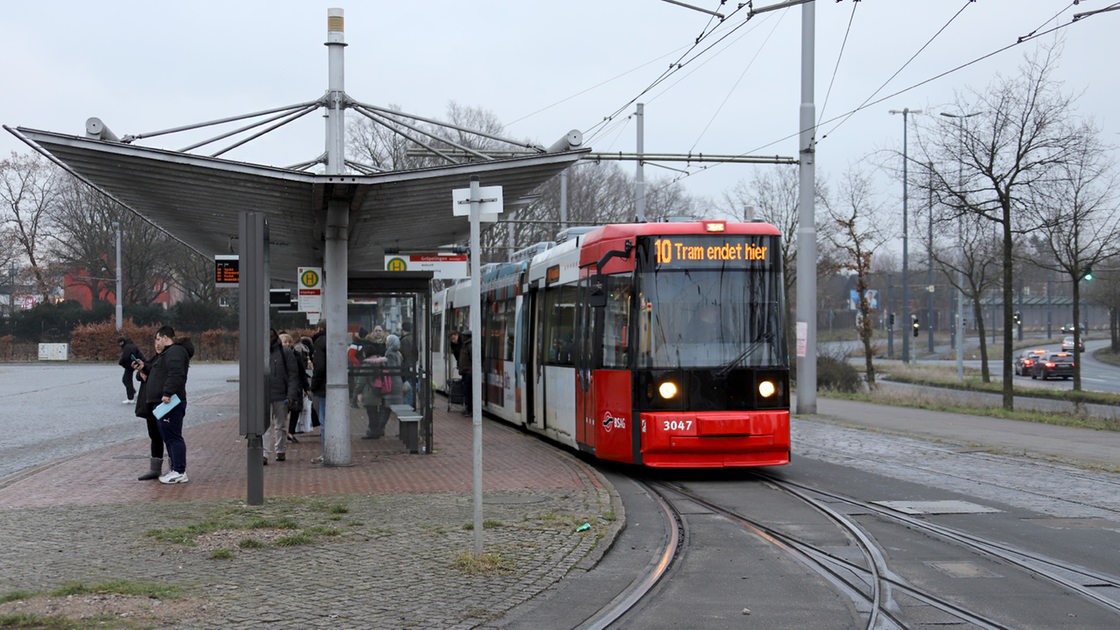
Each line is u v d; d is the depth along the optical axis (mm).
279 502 11125
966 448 18094
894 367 54938
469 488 12258
